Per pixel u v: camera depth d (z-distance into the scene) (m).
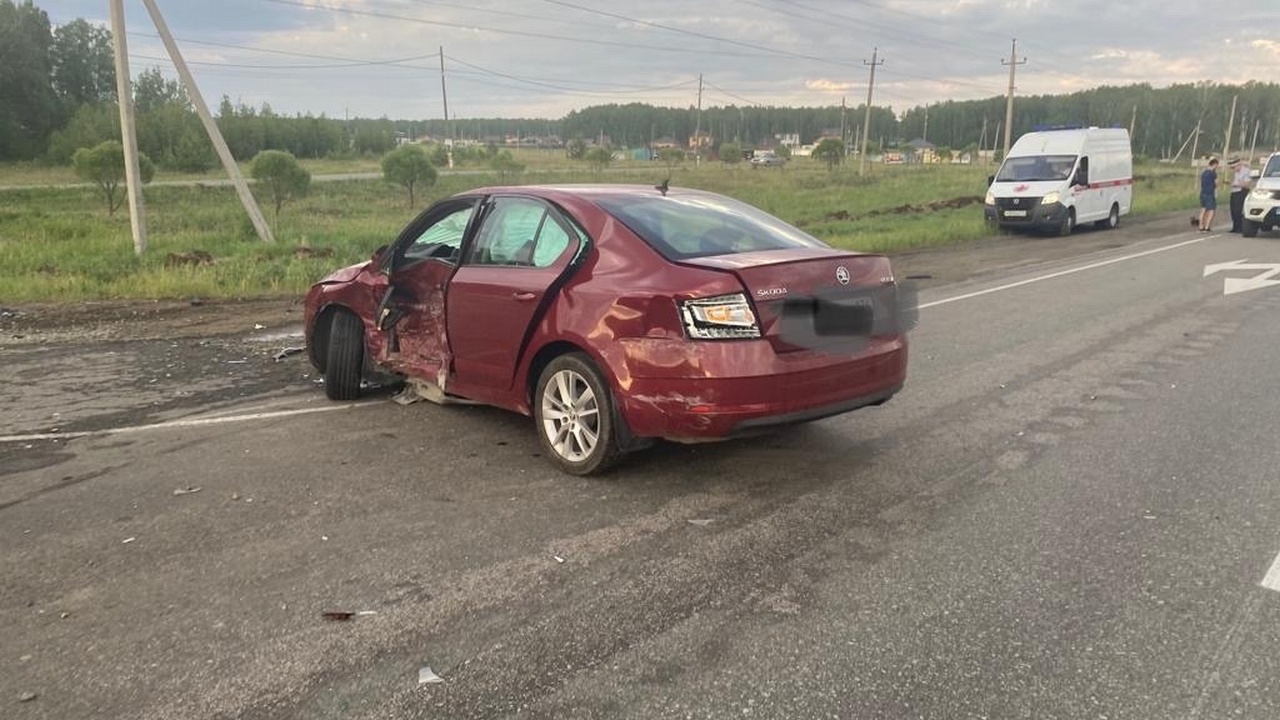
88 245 17.06
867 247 17.98
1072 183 21.75
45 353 8.48
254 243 17.62
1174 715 2.74
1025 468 5.00
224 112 95.56
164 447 5.55
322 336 6.84
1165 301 11.00
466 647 3.18
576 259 4.95
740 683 2.93
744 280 4.41
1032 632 3.22
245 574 3.77
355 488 4.79
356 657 3.12
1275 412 6.04
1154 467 4.98
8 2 90.06
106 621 3.39
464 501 4.59
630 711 2.79
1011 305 10.94
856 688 2.90
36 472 5.09
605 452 4.78
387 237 18.34
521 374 5.22
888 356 5.00
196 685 2.96
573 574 3.75
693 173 68.81
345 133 115.38
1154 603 3.43
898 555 3.89
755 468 5.06
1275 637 3.17
